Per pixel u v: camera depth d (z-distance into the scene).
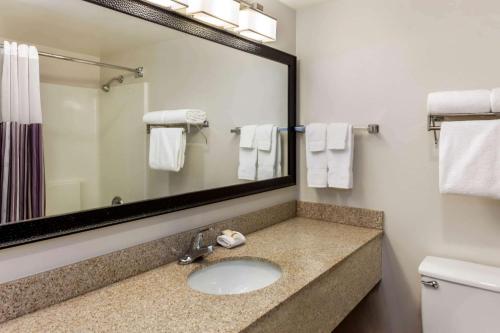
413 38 1.84
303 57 2.23
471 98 1.53
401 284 1.95
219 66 1.71
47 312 1.04
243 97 1.87
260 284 1.49
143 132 1.39
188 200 1.55
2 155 1.01
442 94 1.61
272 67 2.06
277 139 2.12
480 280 1.53
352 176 2.03
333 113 2.13
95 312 1.04
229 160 1.79
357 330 2.12
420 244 1.88
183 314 1.03
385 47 1.93
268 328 1.05
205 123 1.66
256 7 1.78
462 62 1.71
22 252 1.04
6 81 1.02
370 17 1.97
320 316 1.37
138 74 1.37
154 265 1.40
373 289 2.04
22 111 1.05
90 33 1.22
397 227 1.95
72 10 1.17
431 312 1.66
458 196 1.75
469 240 1.73
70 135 1.17
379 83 1.96
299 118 2.28
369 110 2.00
